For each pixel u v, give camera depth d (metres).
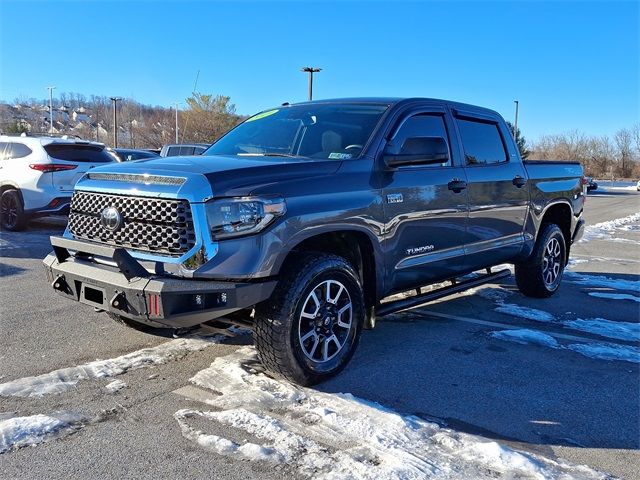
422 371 4.30
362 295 4.15
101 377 3.94
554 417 3.60
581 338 5.28
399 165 4.29
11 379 3.88
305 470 2.84
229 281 3.41
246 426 3.26
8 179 10.84
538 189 6.33
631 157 85.06
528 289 6.79
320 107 5.07
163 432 3.18
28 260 8.16
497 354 4.75
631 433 3.42
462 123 5.38
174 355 4.40
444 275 5.08
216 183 3.45
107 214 3.75
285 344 3.67
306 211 3.67
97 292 3.71
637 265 9.73
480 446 3.13
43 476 2.73
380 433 3.23
